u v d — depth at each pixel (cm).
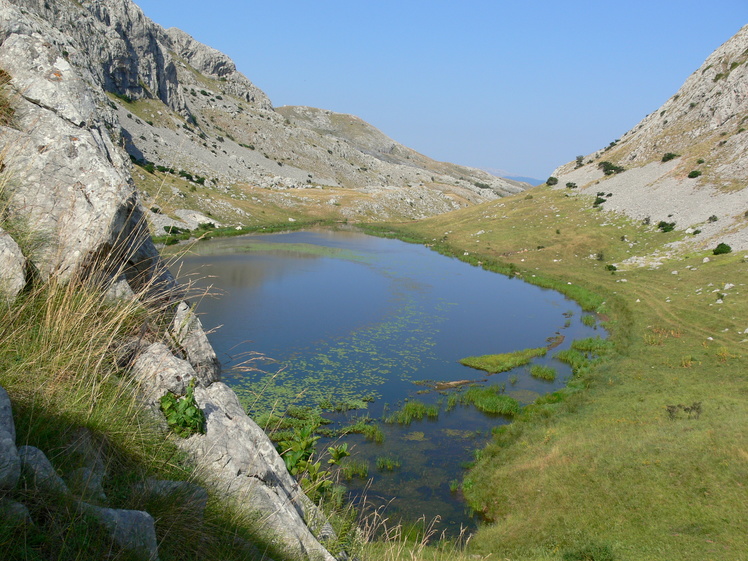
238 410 654
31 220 584
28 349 482
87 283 576
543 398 3075
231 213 10169
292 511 567
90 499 373
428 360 3722
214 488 505
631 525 1684
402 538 1738
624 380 3164
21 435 392
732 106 9262
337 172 19912
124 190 631
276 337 3875
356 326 4331
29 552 313
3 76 689
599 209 9188
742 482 1739
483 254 8188
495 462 2345
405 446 2528
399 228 11550
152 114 14100
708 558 1455
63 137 640
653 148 10394
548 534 1741
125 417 490
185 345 677
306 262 7000
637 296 5241
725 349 3359
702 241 6469
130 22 14625
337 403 2902
